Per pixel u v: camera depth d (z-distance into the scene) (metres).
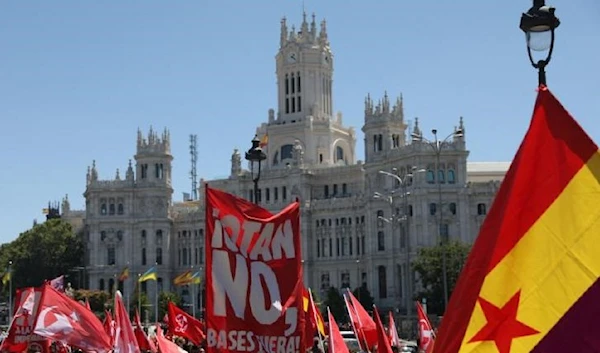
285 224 25.89
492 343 17.53
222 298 25.53
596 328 17.11
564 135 17.91
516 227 17.94
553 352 17.17
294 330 25.47
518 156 18.20
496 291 17.73
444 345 17.89
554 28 23.38
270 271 25.67
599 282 17.23
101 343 39.66
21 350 43.72
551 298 17.45
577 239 17.58
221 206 25.84
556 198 17.83
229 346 25.36
